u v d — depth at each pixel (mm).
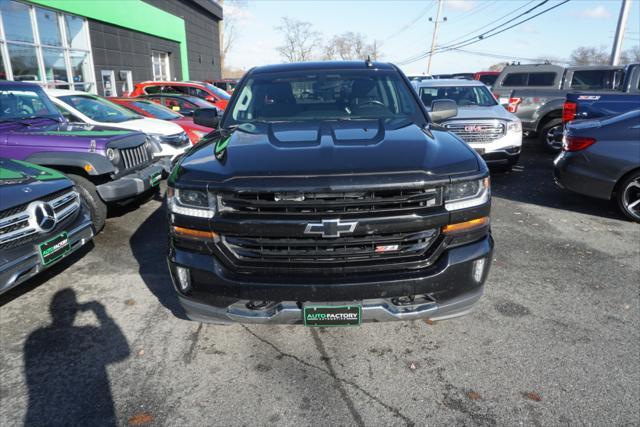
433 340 2854
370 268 2281
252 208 2240
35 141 4668
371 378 2506
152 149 5699
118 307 3322
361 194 2203
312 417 2221
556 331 2930
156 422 2201
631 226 5020
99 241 4699
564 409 2234
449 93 8812
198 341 2877
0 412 2277
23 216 3090
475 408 2262
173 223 2395
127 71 19062
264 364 2641
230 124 3455
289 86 3707
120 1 17891
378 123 3096
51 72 14227
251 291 2277
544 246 4430
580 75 10992
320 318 2311
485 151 7191
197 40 29125
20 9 12719
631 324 3000
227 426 2170
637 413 2195
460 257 2324
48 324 3102
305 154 2414
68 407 2307
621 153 4965
